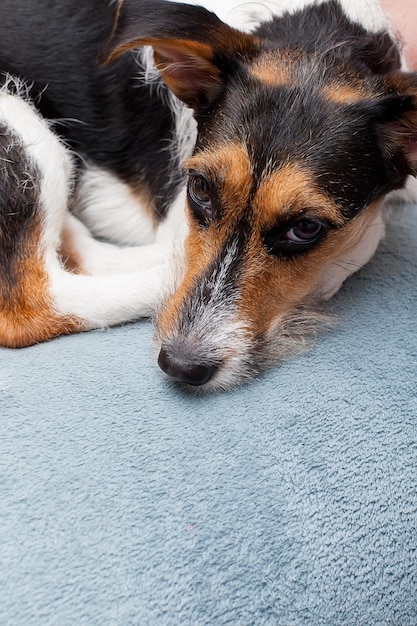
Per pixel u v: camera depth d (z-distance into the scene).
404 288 0.57
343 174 0.48
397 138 0.50
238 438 0.47
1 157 0.56
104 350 0.52
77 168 0.61
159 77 0.58
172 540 0.43
